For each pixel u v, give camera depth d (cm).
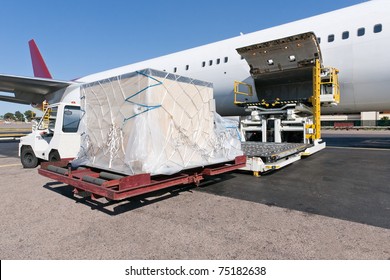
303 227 262
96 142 375
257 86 984
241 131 827
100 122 366
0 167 671
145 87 303
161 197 375
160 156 316
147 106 302
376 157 754
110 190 271
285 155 530
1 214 313
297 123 709
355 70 773
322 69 751
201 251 217
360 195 374
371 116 3859
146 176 296
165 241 236
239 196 377
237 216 296
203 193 394
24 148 659
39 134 611
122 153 328
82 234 253
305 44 738
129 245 229
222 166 426
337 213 302
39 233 256
